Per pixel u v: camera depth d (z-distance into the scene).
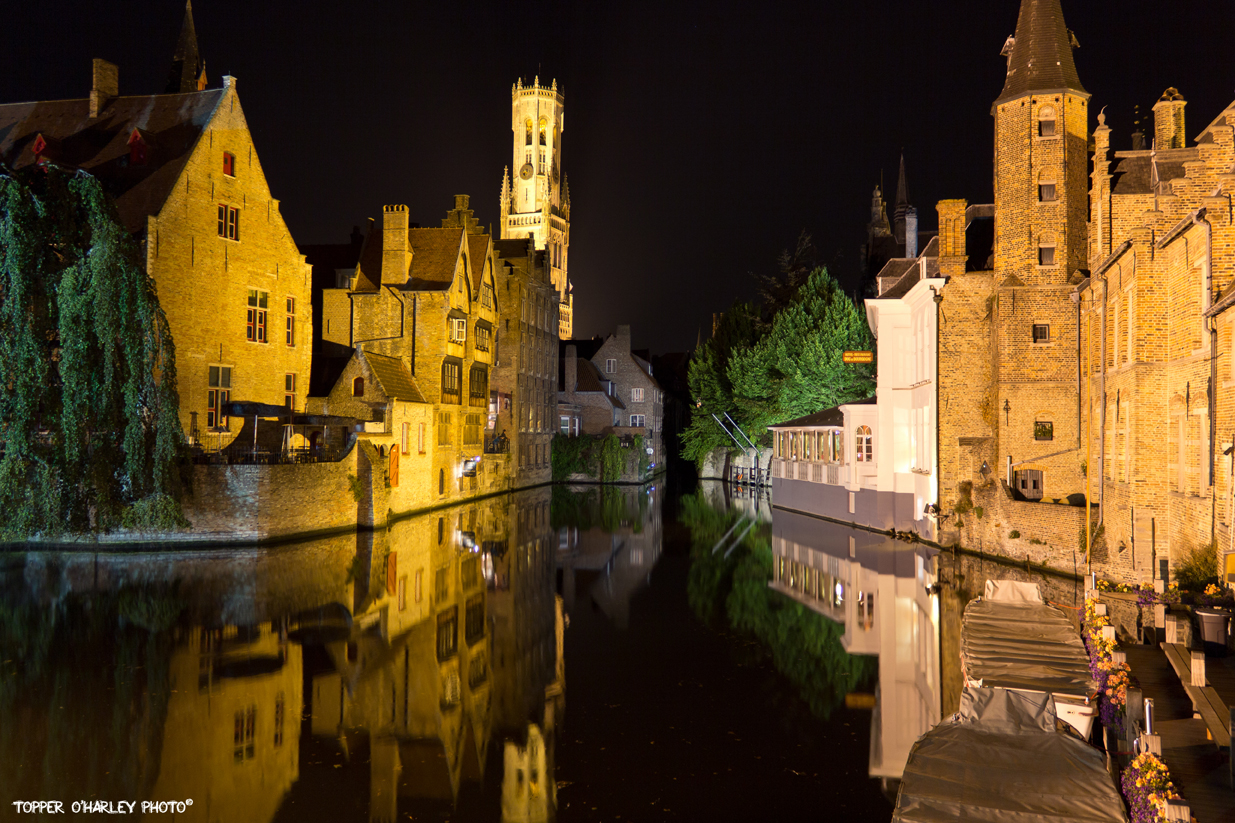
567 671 16.12
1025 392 28.64
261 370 38.50
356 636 18.00
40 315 24.83
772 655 17.36
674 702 14.34
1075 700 10.78
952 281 30.84
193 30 56.06
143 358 25.83
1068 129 28.91
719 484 74.75
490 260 54.78
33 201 24.41
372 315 46.47
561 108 164.25
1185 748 9.98
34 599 20.73
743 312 70.06
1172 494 20.61
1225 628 13.27
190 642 17.11
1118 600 19.73
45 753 11.61
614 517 43.97
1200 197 20.38
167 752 11.72
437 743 12.35
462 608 21.30
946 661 16.67
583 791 10.73
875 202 76.88
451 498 47.94
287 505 30.67
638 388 88.25
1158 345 21.12
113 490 25.55
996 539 27.59
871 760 11.78
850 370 51.94
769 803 10.38
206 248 35.19
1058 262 28.61
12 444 23.78
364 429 38.69
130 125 36.50
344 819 9.86
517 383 62.31
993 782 8.30
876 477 36.62
